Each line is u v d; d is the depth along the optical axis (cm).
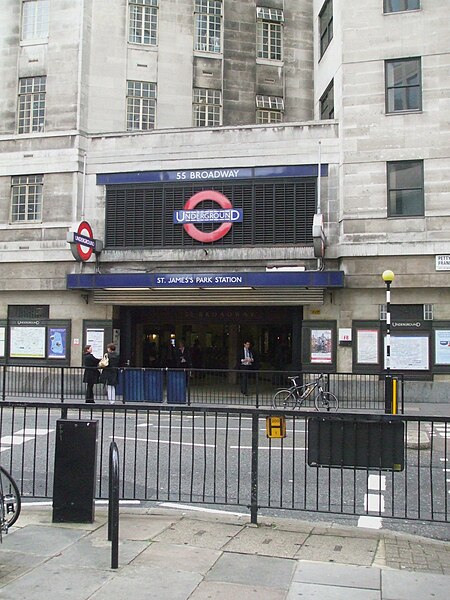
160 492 826
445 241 1953
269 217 2119
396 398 1514
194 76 2483
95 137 2269
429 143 1995
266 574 513
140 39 2444
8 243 2294
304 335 2064
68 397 2098
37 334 2266
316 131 2111
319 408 1722
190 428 1387
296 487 873
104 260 2214
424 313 1975
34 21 2389
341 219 2044
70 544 584
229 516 702
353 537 627
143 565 529
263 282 1998
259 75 2558
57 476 662
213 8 2542
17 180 2323
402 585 492
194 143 2184
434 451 1169
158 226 2197
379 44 2061
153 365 2430
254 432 674
